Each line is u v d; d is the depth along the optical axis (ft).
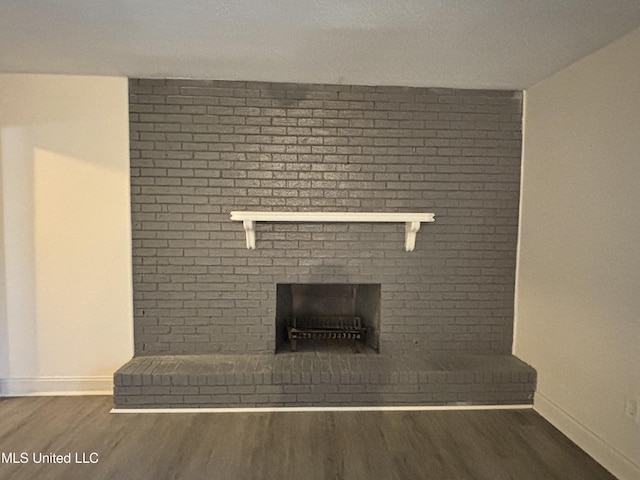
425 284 11.44
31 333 10.87
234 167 10.96
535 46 8.25
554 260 9.82
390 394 10.44
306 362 10.91
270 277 11.20
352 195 11.18
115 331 11.05
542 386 10.29
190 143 10.85
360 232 11.27
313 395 10.37
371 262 11.32
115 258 10.93
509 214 11.42
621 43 7.77
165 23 7.39
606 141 8.15
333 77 10.41
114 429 9.29
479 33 7.70
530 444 8.91
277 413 10.11
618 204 7.83
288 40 8.10
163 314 11.11
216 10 6.88
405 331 11.48
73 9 6.88
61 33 7.87
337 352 11.73
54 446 8.61
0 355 10.87
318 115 11.01
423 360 11.20
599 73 8.36
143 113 10.73
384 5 6.66
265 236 11.12
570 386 9.21
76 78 10.54
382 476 7.77
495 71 9.78
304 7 6.74
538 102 10.58
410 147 11.18
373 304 12.08
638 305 7.38
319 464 8.11
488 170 11.30
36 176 10.63
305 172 11.08
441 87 11.08
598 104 8.38
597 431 8.37
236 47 8.50
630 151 7.55
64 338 10.95
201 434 9.14
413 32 7.66
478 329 11.57
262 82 10.87
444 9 6.77
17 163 10.58
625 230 7.66
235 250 11.11
